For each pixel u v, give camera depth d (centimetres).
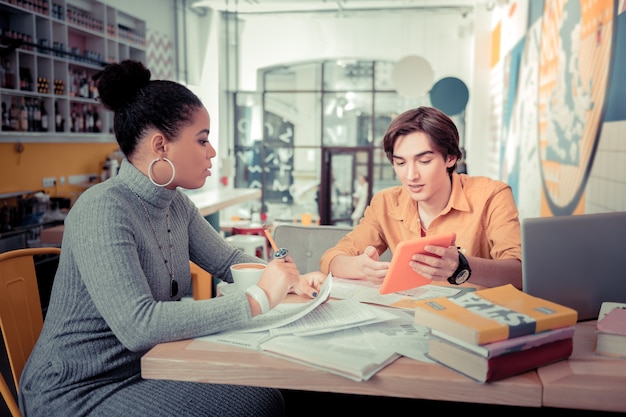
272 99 917
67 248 121
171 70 776
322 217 930
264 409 123
